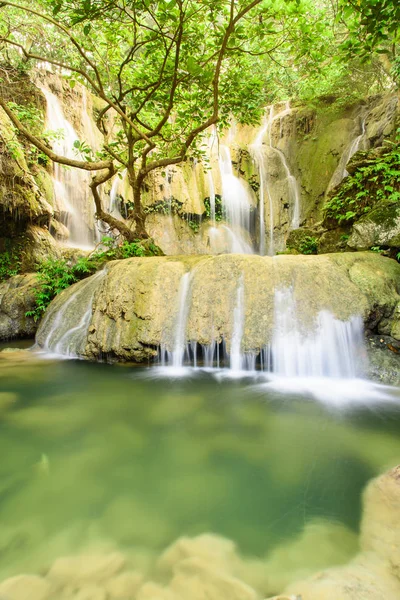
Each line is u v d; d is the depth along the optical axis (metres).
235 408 3.38
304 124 13.91
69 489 2.13
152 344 4.69
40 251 9.42
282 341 4.35
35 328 7.42
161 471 2.32
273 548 1.62
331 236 7.04
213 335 4.55
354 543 1.63
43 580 1.45
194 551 1.62
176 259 5.51
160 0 4.09
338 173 11.70
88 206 11.79
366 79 13.27
